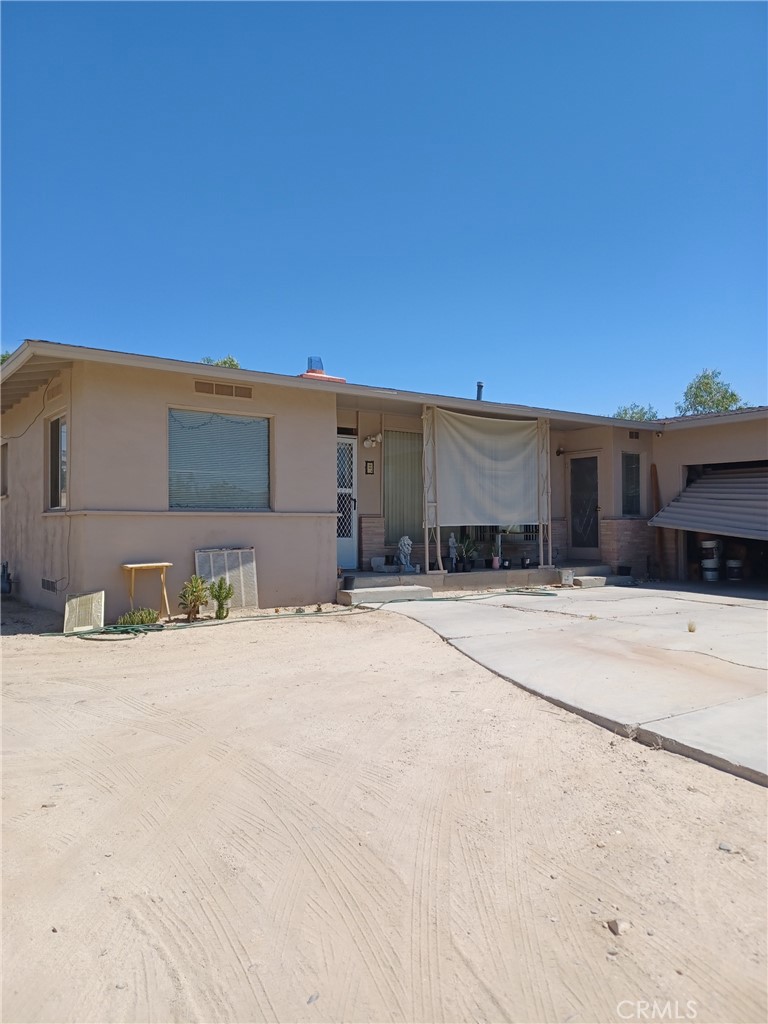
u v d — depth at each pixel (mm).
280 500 11398
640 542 15672
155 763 4699
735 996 2510
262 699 6125
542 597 12453
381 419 14109
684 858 3404
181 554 10469
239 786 4332
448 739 5082
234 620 10164
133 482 10094
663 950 2754
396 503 14352
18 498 13336
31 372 10734
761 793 4078
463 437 13555
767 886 3156
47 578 11375
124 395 10055
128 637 8875
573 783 4289
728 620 9703
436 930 2914
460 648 7965
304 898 3152
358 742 5047
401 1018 2430
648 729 4973
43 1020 2441
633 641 8164
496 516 13938
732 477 14914
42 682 6742
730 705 5531
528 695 6148
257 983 2613
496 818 3867
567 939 2834
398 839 3660
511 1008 2471
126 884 3285
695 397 35719
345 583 12219
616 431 15484
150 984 2613
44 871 3400
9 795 4230
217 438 10992
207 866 3432
